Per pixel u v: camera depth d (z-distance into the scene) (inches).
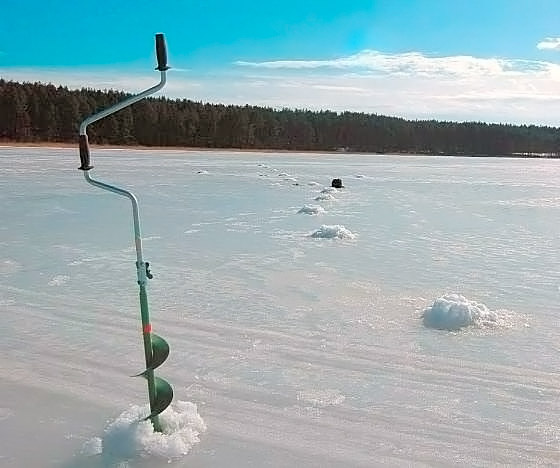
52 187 792.3
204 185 921.5
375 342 220.4
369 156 3034.0
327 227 465.1
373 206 696.4
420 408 168.9
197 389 179.5
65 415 163.0
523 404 172.1
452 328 235.9
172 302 269.0
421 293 291.3
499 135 4284.0
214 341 219.8
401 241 445.4
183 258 366.6
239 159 2009.1
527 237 478.6
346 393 177.6
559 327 239.9
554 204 759.1
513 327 239.1
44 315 248.8
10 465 139.3
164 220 531.5
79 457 142.2
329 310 259.9
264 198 748.6
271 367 196.2
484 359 205.2
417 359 204.5
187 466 138.6
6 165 1206.9
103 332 228.5
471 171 1684.3
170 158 1852.9
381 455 144.8
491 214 641.6
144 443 143.6
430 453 145.9
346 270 340.2
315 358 204.5
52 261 351.3
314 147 3725.4
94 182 138.9
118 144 2938.0
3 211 561.6
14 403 169.9
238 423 158.9
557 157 4087.1
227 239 438.3
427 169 1747.0
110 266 340.5
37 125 2824.8
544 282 318.3
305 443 149.6
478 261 373.7
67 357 203.5
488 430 157.2
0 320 241.4
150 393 145.9
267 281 311.0
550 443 151.3
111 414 163.8
